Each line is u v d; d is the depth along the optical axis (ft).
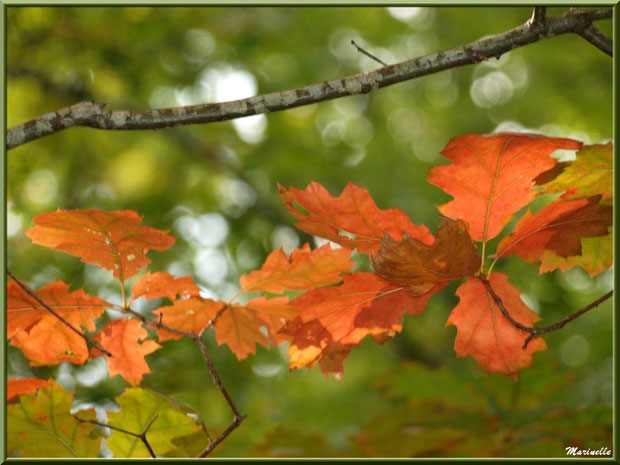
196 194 27.35
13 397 6.39
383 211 5.55
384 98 29.96
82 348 6.35
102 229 5.74
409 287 5.88
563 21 6.08
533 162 5.38
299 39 26.81
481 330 6.03
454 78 29.73
